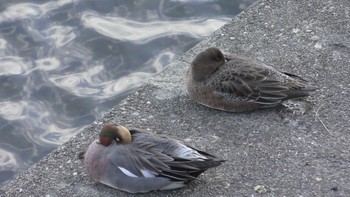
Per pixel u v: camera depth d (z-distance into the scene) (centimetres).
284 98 1074
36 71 1537
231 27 1270
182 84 1156
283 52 1199
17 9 1670
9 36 1609
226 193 951
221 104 1088
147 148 939
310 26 1250
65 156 1033
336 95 1107
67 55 1570
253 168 988
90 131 1076
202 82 1095
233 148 1022
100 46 1580
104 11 1661
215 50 1101
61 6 1673
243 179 971
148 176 929
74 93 1488
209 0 1678
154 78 1173
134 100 1126
